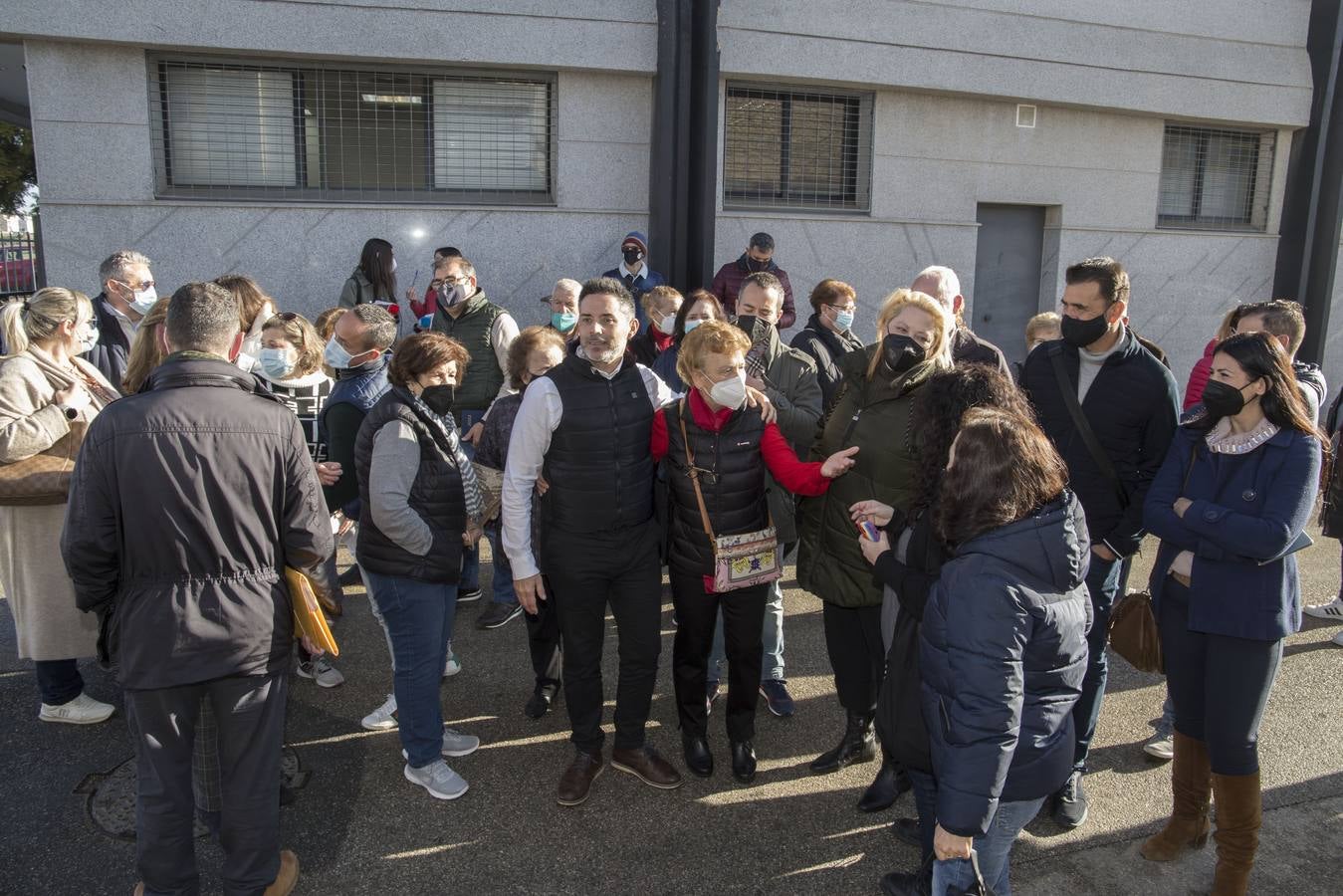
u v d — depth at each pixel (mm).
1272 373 2555
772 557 3123
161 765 2342
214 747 2684
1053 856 2986
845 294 4461
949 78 8109
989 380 2369
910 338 2889
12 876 2779
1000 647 1957
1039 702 2092
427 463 3021
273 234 6871
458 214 7207
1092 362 3086
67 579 3430
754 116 7926
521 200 7516
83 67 6410
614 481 3055
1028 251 9141
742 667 3275
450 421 3275
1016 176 8688
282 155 7020
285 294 6965
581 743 3256
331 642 2549
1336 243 9414
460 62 6984
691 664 3320
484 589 5191
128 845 2926
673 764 3496
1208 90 9016
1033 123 8641
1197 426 2773
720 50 7438
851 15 7766
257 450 2375
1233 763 2645
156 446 2262
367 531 3051
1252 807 2648
